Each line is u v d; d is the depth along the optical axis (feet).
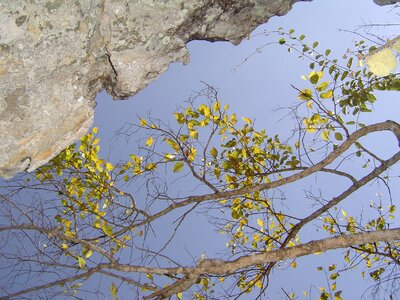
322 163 13.04
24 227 12.32
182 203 13.98
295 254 11.09
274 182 13.34
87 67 9.92
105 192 16.26
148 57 10.60
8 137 9.39
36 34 8.78
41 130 9.76
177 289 11.72
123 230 13.99
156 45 10.54
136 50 10.35
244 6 11.67
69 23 9.03
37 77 9.27
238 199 16.57
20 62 8.89
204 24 11.41
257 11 12.02
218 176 16.15
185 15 10.49
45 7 8.60
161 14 10.15
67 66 9.59
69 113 10.05
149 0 9.84
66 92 9.83
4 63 8.75
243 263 11.26
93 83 10.53
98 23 9.57
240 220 16.46
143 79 10.86
